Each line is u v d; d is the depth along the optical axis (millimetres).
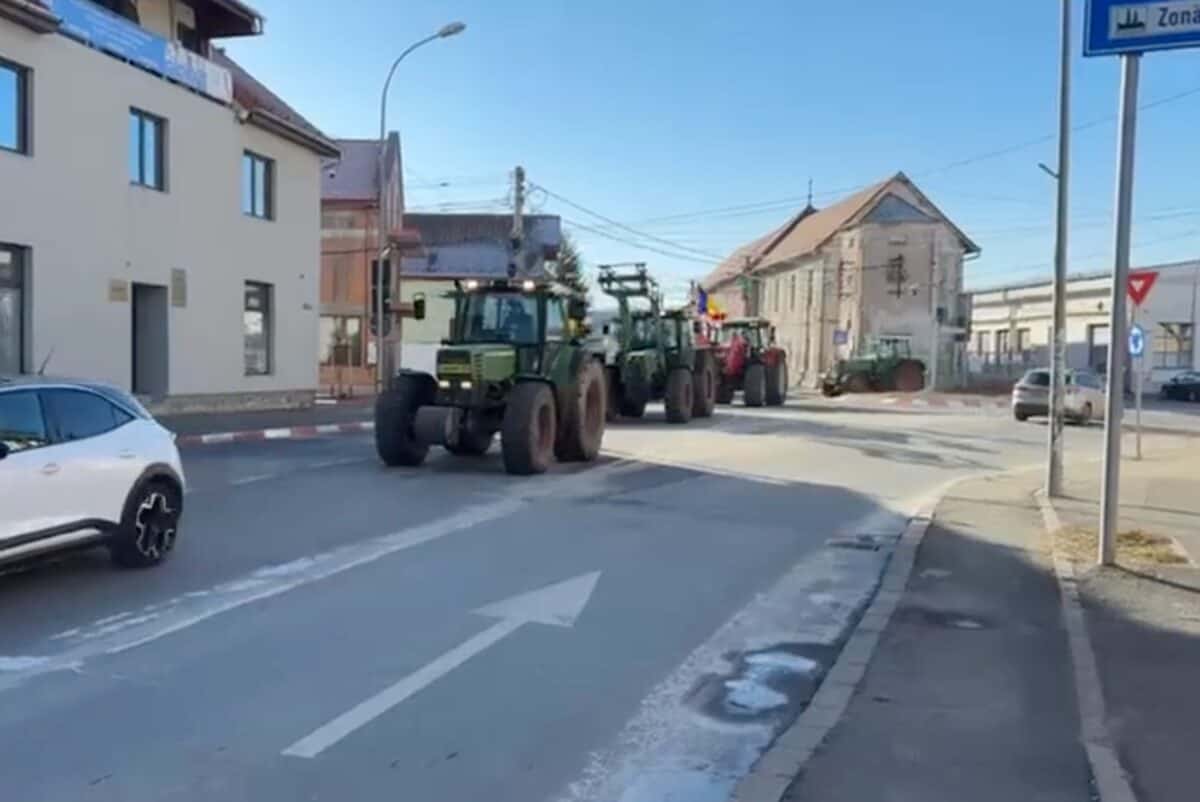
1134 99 9039
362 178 42656
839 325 53969
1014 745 5191
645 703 5945
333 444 19531
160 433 9195
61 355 19625
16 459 7586
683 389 26984
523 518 11828
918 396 43469
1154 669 6434
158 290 22609
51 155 19266
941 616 7809
